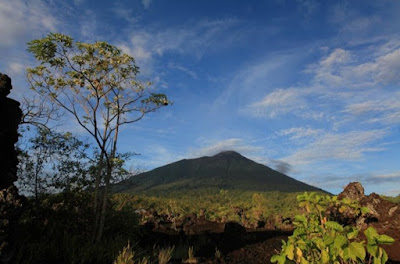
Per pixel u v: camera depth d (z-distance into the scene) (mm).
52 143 10070
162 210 25688
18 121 7016
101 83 9055
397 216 9477
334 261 3994
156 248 10844
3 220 5914
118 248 8336
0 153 6379
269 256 9594
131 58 9125
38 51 8148
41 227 8781
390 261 7535
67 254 7492
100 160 9438
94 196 10109
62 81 8641
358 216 10148
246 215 21344
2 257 5742
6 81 6719
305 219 4598
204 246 11320
